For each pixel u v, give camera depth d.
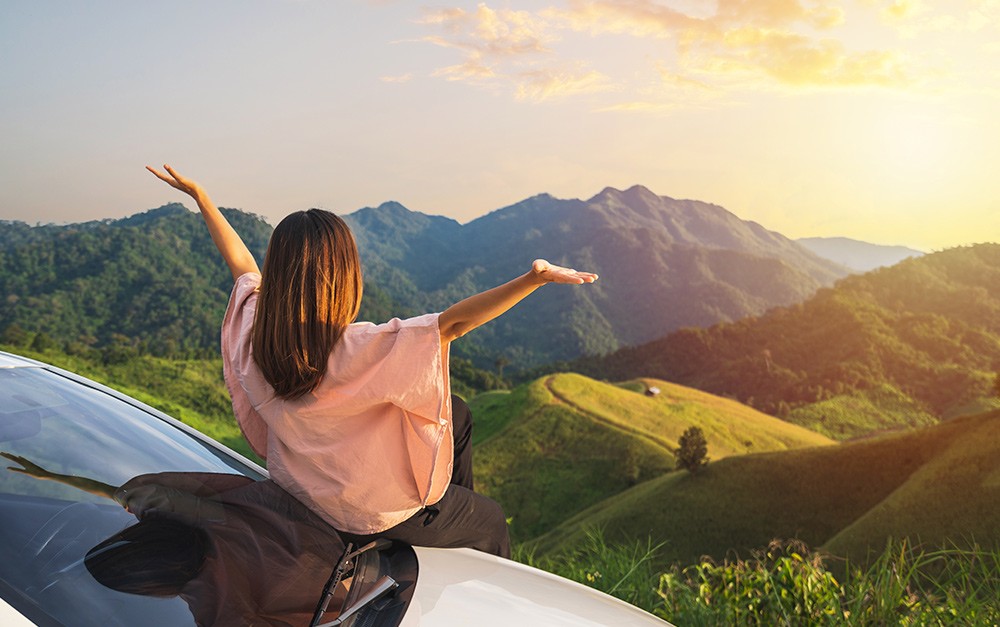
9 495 1.46
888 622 3.20
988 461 45.22
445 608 1.70
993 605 3.11
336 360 1.76
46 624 1.24
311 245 1.75
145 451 1.82
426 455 1.81
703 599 3.62
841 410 86.31
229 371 1.92
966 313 99.69
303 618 1.54
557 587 2.02
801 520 49.19
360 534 1.88
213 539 1.59
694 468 58.94
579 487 65.50
